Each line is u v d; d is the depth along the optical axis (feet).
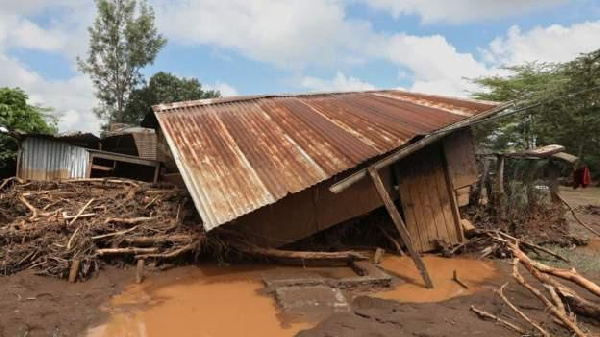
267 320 19.90
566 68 78.79
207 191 26.68
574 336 17.21
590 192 79.46
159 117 34.63
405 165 34.06
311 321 19.67
